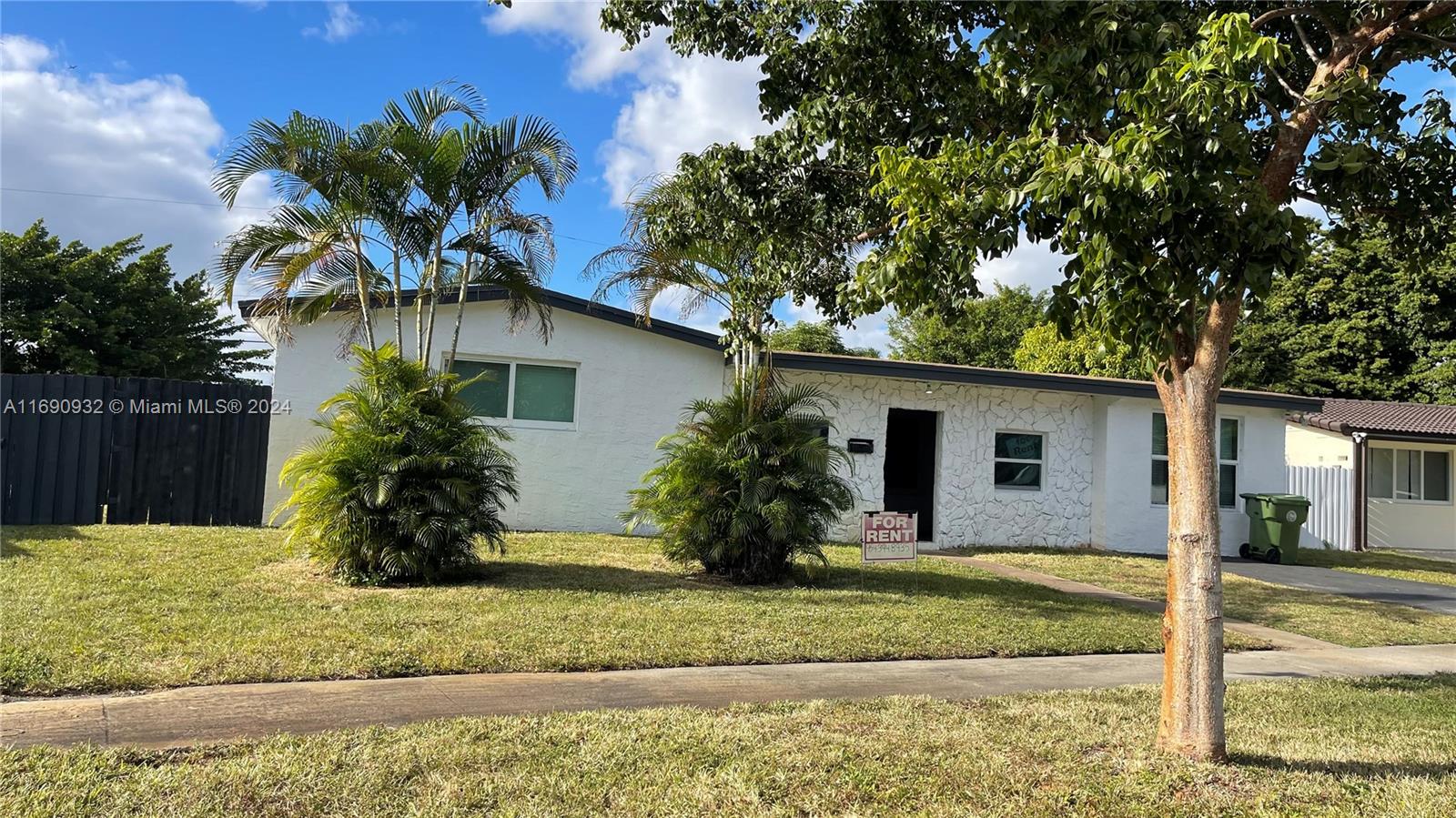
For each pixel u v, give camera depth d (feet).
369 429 30.45
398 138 31.81
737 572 34.63
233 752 14.48
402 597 27.37
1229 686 22.90
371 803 12.75
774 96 24.40
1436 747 17.93
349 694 18.12
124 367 82.69
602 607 27.35
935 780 14.61
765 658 23.00
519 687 19.31
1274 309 98.37
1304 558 56.75
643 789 13.74
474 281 36.42
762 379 35.53
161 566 29.91
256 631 22.07
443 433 30.86
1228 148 13.87
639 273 37.45
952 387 53.42
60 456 40.11
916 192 15.93
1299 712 20.33
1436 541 72.95
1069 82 17.07
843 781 14.40
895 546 34.78
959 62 21.81
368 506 29.66
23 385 39.88
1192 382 15.83
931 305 18.40
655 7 24.73
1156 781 14.84
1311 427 70.85
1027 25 18.01
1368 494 72.74
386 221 33.40
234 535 37.32
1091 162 13.41
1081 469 55.57
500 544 33.14
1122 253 13.39
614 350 47.50
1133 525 54.60
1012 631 27.58
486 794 13.21
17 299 78.18
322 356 43.16
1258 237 13.50
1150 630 28.99
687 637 24.16
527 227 35.50
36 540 33.63
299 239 33.30
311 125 31.12
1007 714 18.66
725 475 34.42
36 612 22.53
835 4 22.25
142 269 86.89
